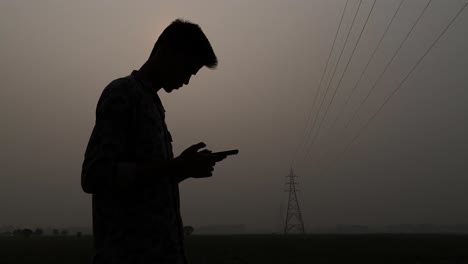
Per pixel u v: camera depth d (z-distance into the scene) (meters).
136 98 2.24
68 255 46.53
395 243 77.62
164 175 2.07
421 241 88.06
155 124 2.28
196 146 2.19
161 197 2.15
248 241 93.00
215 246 67.44
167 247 2.12
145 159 2.20
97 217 2.16
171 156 2.46
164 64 2.45
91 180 1.99
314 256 43.28
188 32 2.46
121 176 1.96
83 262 36.78
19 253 50.38
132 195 2.11
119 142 2.10
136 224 2.10
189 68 2.52
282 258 40.28
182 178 2.29
